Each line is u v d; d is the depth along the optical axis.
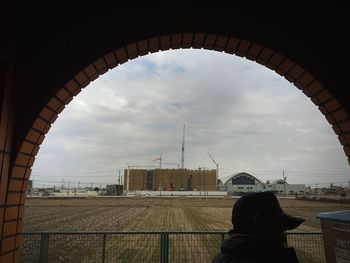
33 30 3.72
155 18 3.92
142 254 9.31
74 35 3.80
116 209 37.31
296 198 77.69
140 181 146.75
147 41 3.93
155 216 28.48
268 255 1.41
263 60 4.07
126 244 10.49
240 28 3.92
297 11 3.89
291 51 3.84
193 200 68.56
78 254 9.49
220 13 3.92
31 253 6.69
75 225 21.31
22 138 3.43
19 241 3.45
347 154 3.78
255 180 141.62
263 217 1.48
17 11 3.46
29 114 3.52
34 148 3.64
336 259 2.47
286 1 3.91
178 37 3.96
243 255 1.41
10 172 3.29
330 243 2.56
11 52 3.32
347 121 3.69
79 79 3.81
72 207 40.56
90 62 3.76
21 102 3.54
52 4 3.79
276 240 1.48
